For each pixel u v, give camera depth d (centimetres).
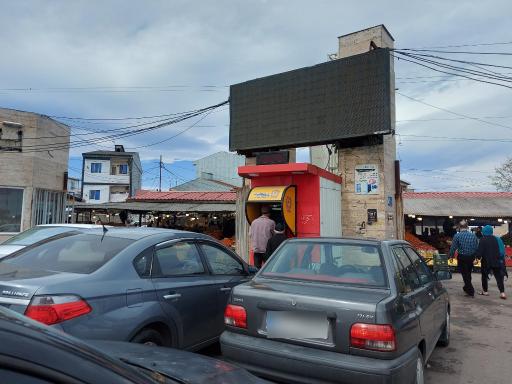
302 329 339
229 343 366
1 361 114
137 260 388
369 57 1071
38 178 1580
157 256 412
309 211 1012
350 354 318
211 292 456
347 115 1091
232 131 1317
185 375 221
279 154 1081
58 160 1719
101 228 459
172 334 394
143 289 370
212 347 516
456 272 1512
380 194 1078
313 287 370
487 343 605
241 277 527
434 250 1495
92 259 373
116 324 331
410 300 376
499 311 826
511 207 1805
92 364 134
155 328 382
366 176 1100
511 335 648
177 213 1998
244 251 1186
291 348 338
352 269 395
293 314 347
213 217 2186
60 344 133
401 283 381
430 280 501
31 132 1564
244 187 1220
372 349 311
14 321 135
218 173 3884
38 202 1595
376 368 304
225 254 525
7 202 1502
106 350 252
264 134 1243
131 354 248
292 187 1020
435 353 556
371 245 414
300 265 419
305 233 1009
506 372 486
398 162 1166
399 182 1159
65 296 309
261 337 356
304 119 1168
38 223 1584
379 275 377
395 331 317
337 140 1119
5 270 364
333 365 315
